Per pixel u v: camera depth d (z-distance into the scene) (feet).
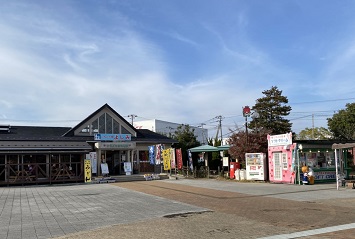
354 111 151.84
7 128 108.78
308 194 57.82
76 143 101.24
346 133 152.15
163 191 66.44
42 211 44.37
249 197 54.95
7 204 51.62
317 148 78.64
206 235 29.07
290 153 78.74
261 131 95.91
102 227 33.19
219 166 124.77
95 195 61.87
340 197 53.52
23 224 35.81
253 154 87.66
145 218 37.78
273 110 141.18
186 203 49.16
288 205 45.68
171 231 30.76
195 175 104.83
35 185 86.79
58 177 91.15
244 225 32.99
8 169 85.40
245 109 94.58
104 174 104.12
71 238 28.78
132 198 56.44
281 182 80.84
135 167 115.85
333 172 80.28
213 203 48.65
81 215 40.75
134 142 112.98
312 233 29.14
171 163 102.63
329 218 35.99
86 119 112.88
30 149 90.22
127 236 28.99
